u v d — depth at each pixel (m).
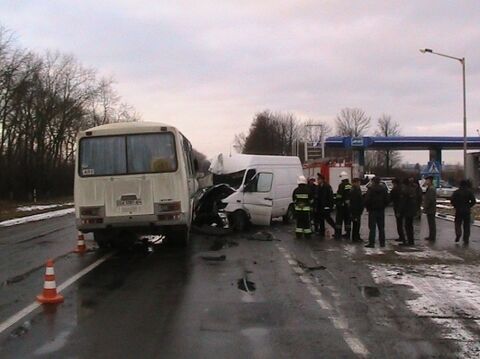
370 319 7.13
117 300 8.32
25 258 13.30
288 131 111.88
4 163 49.06
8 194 48.94
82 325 6.89
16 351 5.86
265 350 5.82
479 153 68.69
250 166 19.42
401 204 15.16
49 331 6.62
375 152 97.88
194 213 18.38
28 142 52.38
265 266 11.46
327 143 62.66
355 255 13.02
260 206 19.12
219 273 10.64
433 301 8.18
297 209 16.81
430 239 16.08
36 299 8.34
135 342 6.14
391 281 9.74
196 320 7.07
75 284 9.66
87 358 5.61
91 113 64.75
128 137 13.40
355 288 9.13
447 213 28.19
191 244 15.34
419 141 62.94
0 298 8.56
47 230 22.17
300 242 15.71
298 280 9.87
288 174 21.56
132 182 13.28
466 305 7.93
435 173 38.19
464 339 6.25
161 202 13.26
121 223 13.25
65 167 61.19
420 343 6.10
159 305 7.96
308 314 7.39
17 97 45.16
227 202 18.16
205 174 21.06
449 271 10.78
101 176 13.32
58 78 56.69
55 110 55.59
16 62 43.00
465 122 35.50
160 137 13.38
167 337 6.33
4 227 25.05
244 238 16.72
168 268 11.33
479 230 19.45
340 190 16.75
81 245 14.15
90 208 13.28
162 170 13.32
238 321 7.02
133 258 12.88
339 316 7.28
